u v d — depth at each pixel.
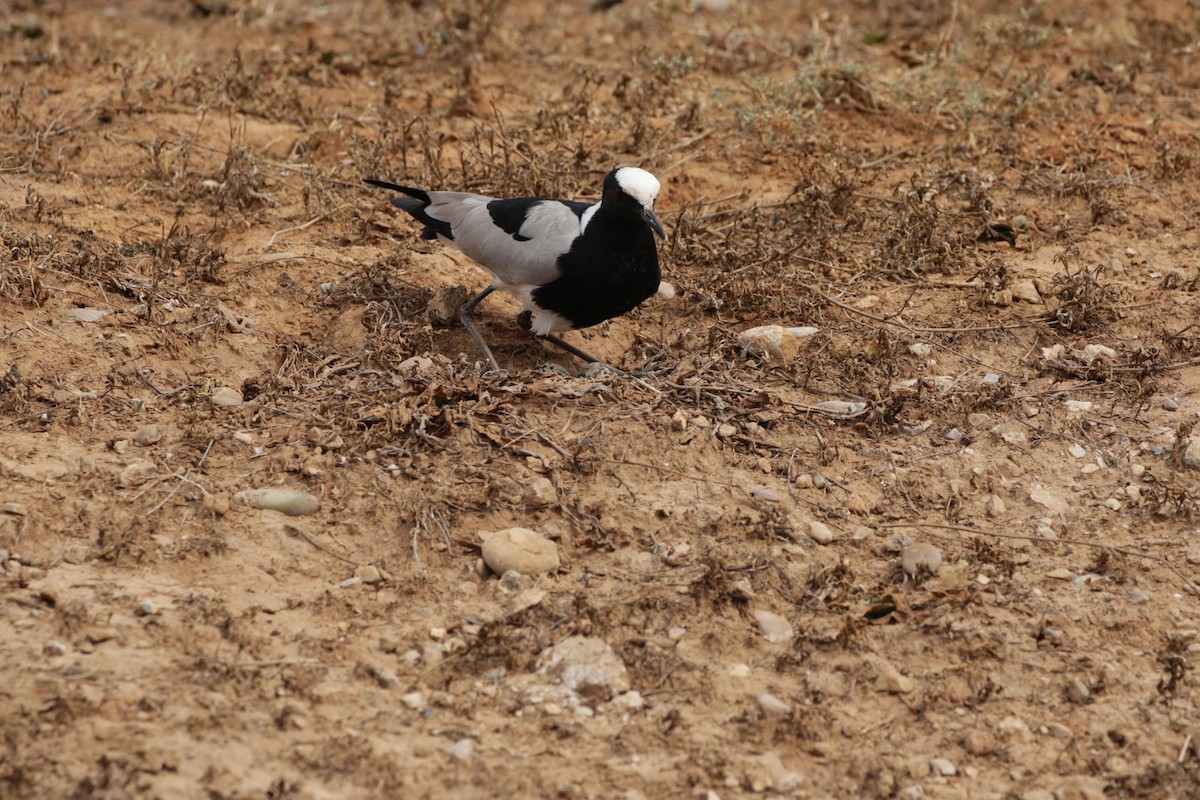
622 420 11.22
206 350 12.19
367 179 14.09
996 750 8.37
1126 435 11.62
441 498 10.23
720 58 19.78
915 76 18.61
